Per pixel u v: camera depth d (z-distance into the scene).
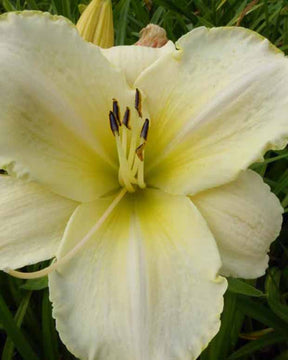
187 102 0.26
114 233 0.25
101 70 0.26
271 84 0.25
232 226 0.25
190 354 0.22
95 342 0.22
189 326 0.23
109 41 0.33
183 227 0.24
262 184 0.25
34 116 0.24
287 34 0.42
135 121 0.26
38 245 0.24
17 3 0.44
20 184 0.25
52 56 0.25
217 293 0.23
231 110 0.25
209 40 0.26
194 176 0.25
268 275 0.32
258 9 0.45
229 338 0.30
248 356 0.33
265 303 0.34
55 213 0.25
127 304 0.23
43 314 0.30
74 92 0.25
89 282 0.23
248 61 0.26
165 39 0.32
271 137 0.24
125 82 0.26
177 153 0.26
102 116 0.26
